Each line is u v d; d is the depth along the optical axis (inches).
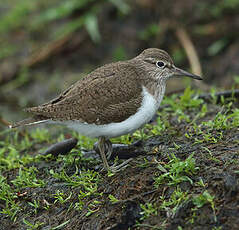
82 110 403.9
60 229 371.9
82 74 761.6
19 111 714.2
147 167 397.4
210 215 325.4
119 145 432.1
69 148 470.3
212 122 451.2
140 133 481.1
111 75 416.2
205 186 348.5
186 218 331.0
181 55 767.1
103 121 405.7
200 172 363.6
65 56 792.9
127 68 427.8
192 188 352.5
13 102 737.0
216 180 348.8
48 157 473.7
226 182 339.6
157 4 807.1
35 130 602.9
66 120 409.1
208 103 538.9
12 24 847.1
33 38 822.5
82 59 786.8
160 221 337.4
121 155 427.8
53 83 756.0
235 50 748.0
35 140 561.9
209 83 724.7
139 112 412.2
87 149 479.5
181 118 492.1
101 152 418.9
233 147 393.1
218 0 803.4
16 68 783.7
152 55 433.4
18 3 892.0
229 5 788.0
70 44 794.8
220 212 325.1
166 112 528.4
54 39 800.3
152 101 420.8
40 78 769.6
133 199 360.2
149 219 341.7
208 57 763.4
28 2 871.1
